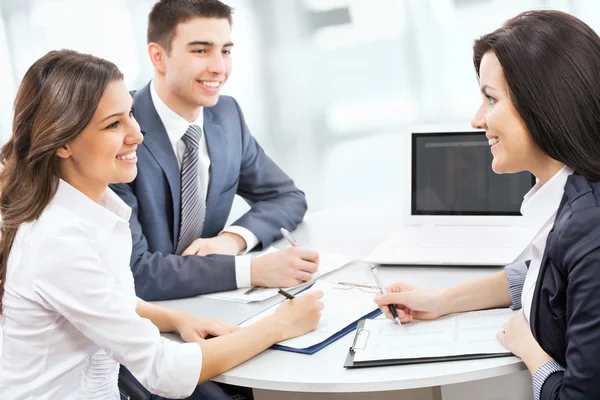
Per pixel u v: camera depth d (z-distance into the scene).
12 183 1.31
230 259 1.80
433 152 2.09
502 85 1.23
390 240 1.99
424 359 1.28
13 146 1.32
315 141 4.19
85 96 1.28
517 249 1.82
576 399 1.11
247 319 1.57
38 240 1.27
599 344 1.08
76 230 1.28
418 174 2.10
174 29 1.99
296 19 4.10
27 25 4.00
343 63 4.09
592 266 1.09
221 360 1.32
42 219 1.29
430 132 2.09
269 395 1.67
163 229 2.05
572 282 1.11
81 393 1.36
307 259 1.77
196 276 1.77
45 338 1.29
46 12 4.00
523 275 1.48
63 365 1.32
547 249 1.19
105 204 1.46
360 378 1.24
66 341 1.32
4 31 3.99
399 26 3.99
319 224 2.31
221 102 2.29
